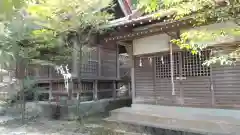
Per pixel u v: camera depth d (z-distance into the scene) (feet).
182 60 23.58
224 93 20.84
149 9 15.43
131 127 22.49
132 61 27.81
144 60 26.86
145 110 25.63
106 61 37.11
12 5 5.54
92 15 24.32
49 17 23.12
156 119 21.98
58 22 23.94
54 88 34.65
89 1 22.66
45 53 28.35
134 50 27.66
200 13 15.21
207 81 21.93
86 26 26.55
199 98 22.41
